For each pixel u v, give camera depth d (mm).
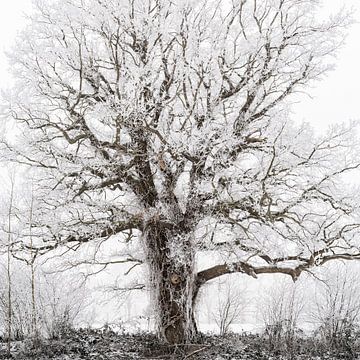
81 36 12461
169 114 12945
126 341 13320
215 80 13047
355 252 13062
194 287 13398
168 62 13312
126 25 12594
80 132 12719
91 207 13383
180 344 12172
